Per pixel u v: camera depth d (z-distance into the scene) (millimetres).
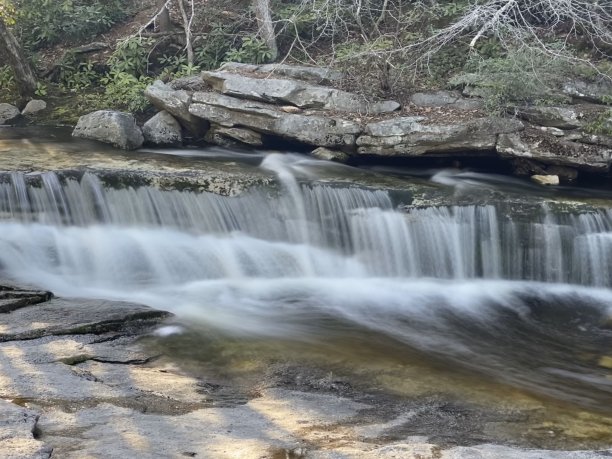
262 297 8633
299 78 13094
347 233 10000
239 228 9930
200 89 13242
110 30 17156
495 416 5578
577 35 13969
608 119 11438
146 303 8086
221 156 12000
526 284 9680
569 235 9727
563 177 11547
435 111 12203
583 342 7844
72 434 4547
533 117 11766
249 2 16734
